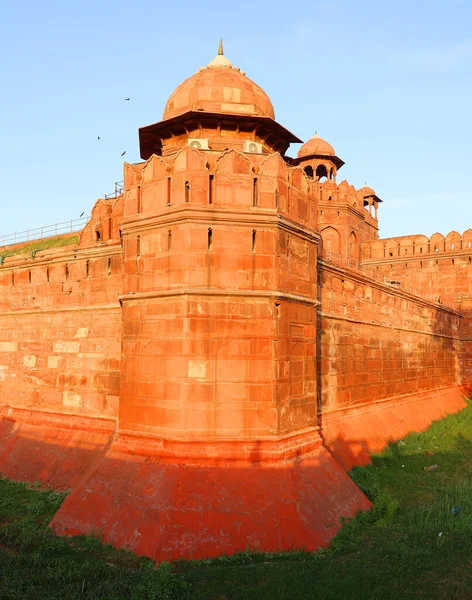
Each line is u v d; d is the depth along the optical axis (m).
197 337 12.52
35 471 16.02
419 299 29.23
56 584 9.41
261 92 16.48
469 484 15.91
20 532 11.95
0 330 20.33
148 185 13.68
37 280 18.98
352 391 20.69
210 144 15.26
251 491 11.73
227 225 12.94
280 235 13.41
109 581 9.45
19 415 18.50
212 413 12.40
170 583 9.27
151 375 12.96
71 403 17.03
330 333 19.11
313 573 9.93
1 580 9.57
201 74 16.36
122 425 13.33
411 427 24.30
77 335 17.20
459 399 34.50
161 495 11.49
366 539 11.80
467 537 11.74
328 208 36.81
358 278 21.64
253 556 10.70
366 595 9.22
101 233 16.98
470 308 37.00
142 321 13.37
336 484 13.30
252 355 12.77
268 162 13.46
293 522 11.38
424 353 30.20
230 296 12.78
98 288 16.75
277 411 12.74
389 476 17.05
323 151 37.53
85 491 12.59
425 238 38.47
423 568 10.32
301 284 14.27
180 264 12.75
